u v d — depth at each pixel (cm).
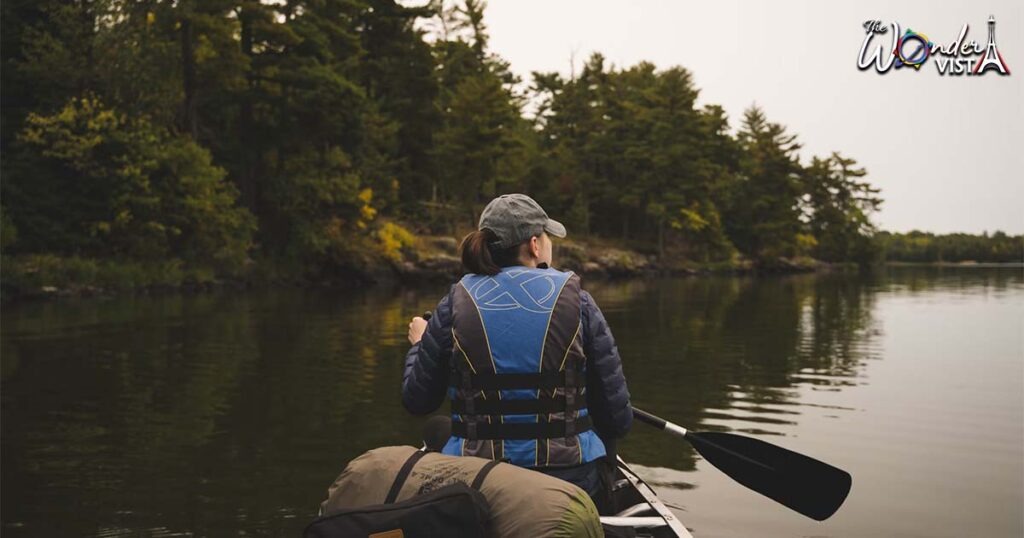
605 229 6819
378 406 758
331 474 528
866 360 1105
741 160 7975
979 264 12962
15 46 3225
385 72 4919
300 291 3150
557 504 222
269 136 3819
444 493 223
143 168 3050
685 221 6291
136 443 611
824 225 8794
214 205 3297
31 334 1404
